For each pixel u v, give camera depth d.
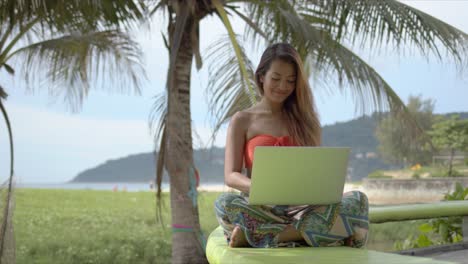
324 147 2.24
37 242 12.82
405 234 11.46
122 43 8.47
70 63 8.62
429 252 3.46
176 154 6.73
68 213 17.61
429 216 3.73
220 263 2.28
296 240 2.51
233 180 2.58
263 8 6.93
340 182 2.35
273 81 2.68
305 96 2.73
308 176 2.27
